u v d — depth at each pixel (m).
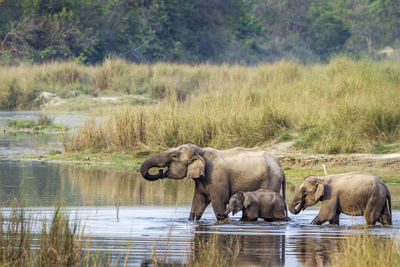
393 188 13.73
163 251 8.20
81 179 14.91
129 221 10.26
